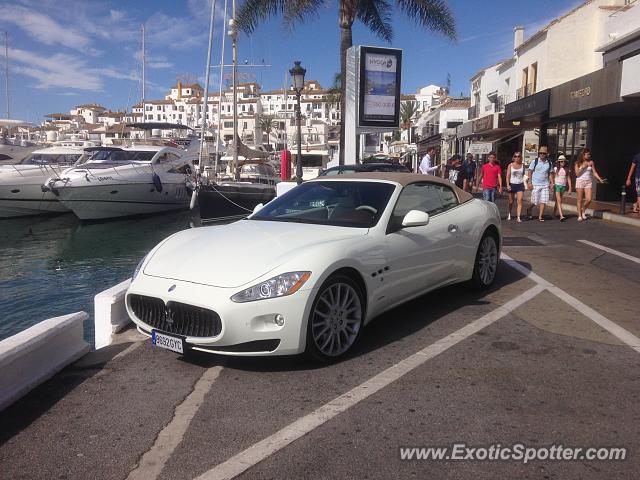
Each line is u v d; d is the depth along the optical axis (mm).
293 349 3812
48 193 22125
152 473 2756
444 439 3006
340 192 5246
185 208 24453
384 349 4398
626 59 13547
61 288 10727
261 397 3574
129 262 13680
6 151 26781
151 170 21938
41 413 3439
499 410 3328
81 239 17922
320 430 3129
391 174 5535
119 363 4250
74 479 2723
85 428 3236
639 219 11961
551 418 3221
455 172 15727
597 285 6531
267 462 2818
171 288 3924
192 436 3102
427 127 52750
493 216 6227
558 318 5188
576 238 10266
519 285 6535
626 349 4348
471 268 5844
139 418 3344
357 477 2672
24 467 2838
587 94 15789
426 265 5051
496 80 31781
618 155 17766
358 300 4281
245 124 91500
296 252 4023
